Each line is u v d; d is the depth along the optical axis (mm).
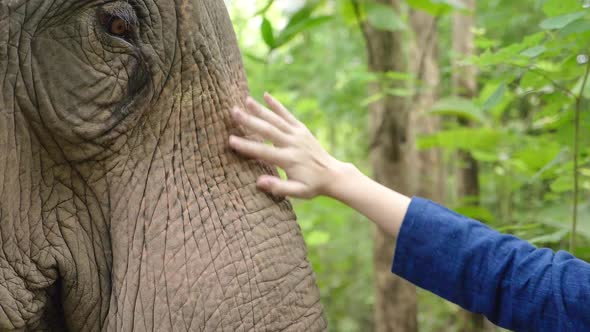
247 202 1606
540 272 1531
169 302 1514
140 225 1567
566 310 1495
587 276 1504
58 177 1594
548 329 1517
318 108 5238
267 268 1542
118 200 1589
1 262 1539
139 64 1565
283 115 1681
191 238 1543
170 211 1562
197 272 1517
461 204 4426
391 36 3662
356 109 5816
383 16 3262
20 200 1554
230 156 1640
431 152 6562
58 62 1525
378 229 4059
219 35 1695
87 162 1585
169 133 1600
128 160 1592
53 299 1667
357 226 7879
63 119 1537
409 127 3842
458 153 4629
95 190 1603
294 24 2818
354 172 1668
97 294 1628
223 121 1649
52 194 1594
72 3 1521
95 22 1532
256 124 1637
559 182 2439
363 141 7477
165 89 1598
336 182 1651
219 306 1496
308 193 1639
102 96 1544
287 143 1636
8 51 1501
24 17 1507
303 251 1633
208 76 1637
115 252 1588
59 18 1520
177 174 1583
